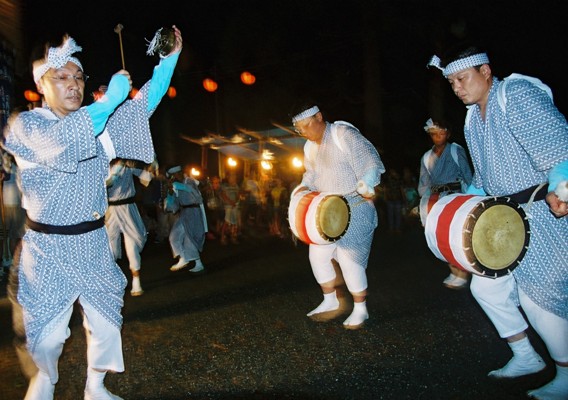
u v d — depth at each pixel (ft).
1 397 10.76
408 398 9.96
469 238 8.91
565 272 9.12
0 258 26.17
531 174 9.35
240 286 21.17
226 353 13.05
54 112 8.87
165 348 13.70
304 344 13.33
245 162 60.64
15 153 8.44
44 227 8.67
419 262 24.68
